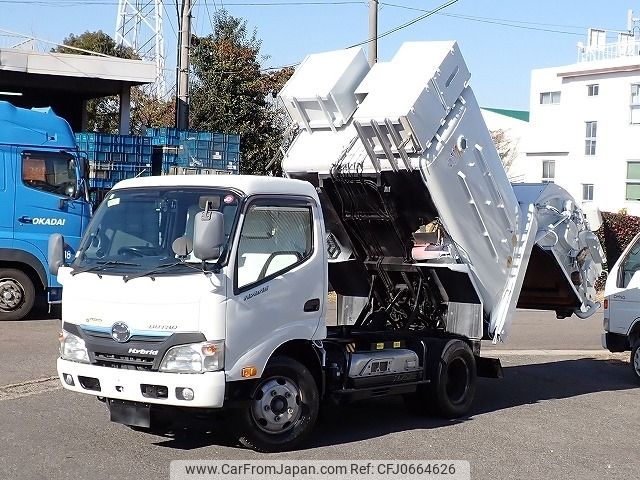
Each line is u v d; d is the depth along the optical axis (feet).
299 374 26.48
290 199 26.61
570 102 127.85
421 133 29.17
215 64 92.07
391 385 29.73
